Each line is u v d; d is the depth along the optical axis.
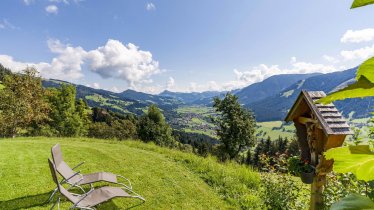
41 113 31.56
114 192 5.71
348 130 4.18
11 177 7.29
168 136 64.44
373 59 0.33
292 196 6.64
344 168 0.38
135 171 8.87
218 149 36.22
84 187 7.29
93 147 12.02
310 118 4.75
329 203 4.49
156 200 6.91
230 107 36.12
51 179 7.41
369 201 0.34
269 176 7.49
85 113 50.09
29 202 5.99
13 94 28.30
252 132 36.31
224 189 8.11
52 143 12.66
